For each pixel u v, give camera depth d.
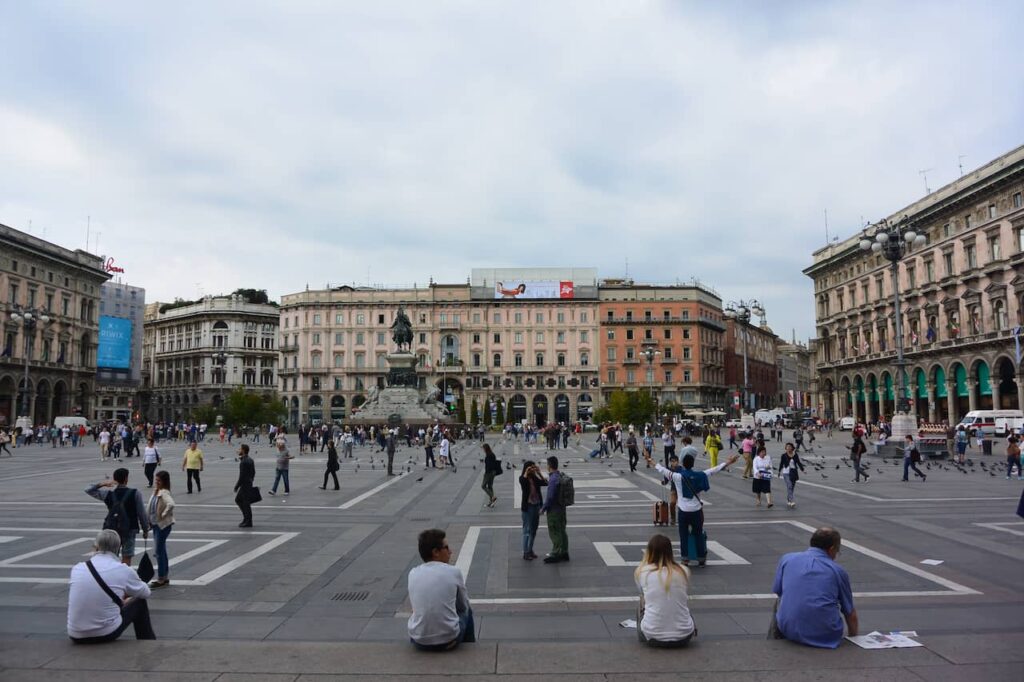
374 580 11.67
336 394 122.81
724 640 7.61
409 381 73.31
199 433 74.88
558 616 9.55
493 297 122.94
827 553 7.62
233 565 12.80
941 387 72.81
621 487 26.39
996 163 63.44
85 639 7.38
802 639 7.17
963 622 8.88
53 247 97.69
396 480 29.59
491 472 20.84
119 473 11.34
